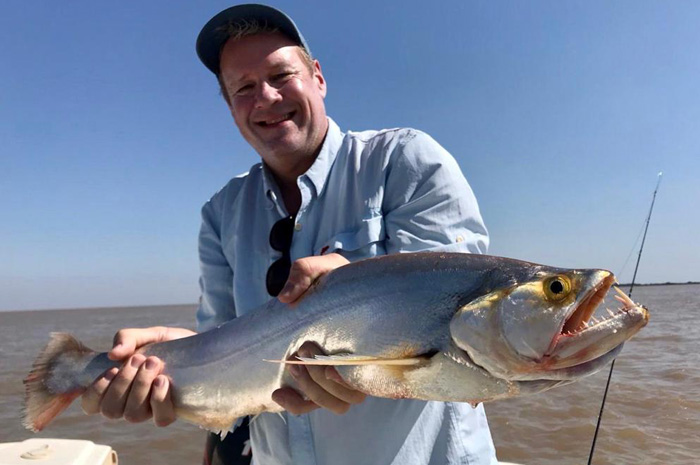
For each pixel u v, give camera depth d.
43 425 0.67
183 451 2.14
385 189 0.66
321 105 0.73
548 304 0.46
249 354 0.61
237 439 0.83
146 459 2.05
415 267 0.53
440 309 0.50
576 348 0.45
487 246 0.66
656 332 5.22
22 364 4.56
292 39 0.71
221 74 0.76
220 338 0.64
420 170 0.64
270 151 0.70
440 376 0.49
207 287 0.82
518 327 0.46
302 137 0.70
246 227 0.75
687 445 1.93
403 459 0.59
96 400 0.64
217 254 0.82
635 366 3.33
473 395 0.49
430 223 0.62
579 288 0.46
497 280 0.49
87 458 1.06
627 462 1.81
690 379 2.89
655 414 2.28
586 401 2.50
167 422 0.66
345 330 0.54
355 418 0.61
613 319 0.45
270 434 0.67
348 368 0.52
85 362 0.69
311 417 0.64
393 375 0.50
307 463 0.63
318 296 0.57
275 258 0.70
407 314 0.51
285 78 0.69
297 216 0.70
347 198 0.68
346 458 0.61
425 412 0.60
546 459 1.86
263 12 0.68
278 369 0.59
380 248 0.65
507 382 0.47
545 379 0.47
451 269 0.52
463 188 0.65
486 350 0.47
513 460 1.86
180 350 0.66
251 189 0.77
